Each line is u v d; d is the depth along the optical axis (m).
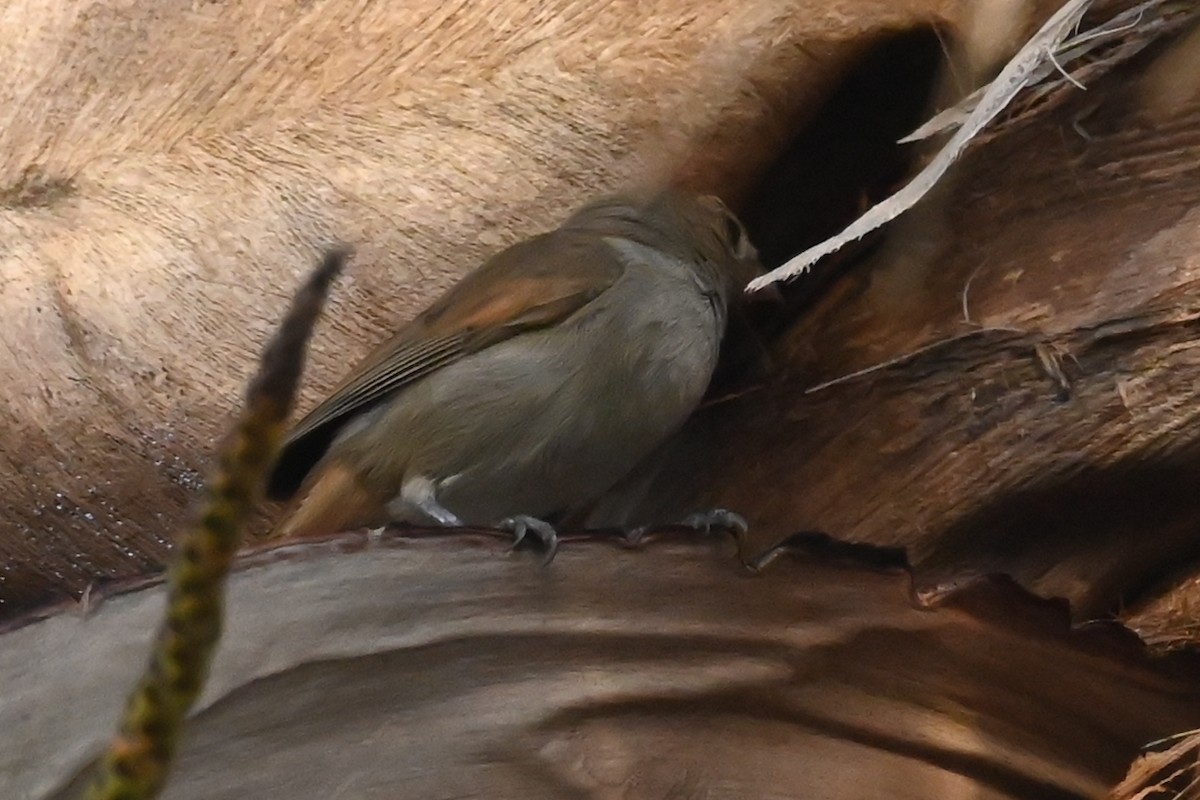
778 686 2.59
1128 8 2.62
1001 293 2.63
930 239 2.64
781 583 2.59
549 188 2.65
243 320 2.65
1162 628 2.65
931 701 2.59
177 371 2.66
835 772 2.59
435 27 2.63
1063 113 2.62
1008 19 2.62
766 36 2.63
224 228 2.65
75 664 2.57
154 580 2.58
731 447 2.66
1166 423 2.63
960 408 2.64
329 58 2.63
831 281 2.65
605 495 2.67
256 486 1.10
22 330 2.65
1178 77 2.61
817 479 2.65
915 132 2.62
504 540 2.59
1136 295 2.62
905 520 2.65
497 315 2.65
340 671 2.58
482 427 2.65
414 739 2.58
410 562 2.58
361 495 2.65
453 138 2.64
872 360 2.64
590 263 2.66
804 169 2.65
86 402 2.66
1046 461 2.64
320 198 2.65
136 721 1.07
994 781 2.59
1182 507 2.64
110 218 2.65
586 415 2.65
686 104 2.64
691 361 2.65
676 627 2.59
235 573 2.58
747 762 2.59
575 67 2.63
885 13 2.62
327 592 2.58
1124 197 2.62
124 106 2.64
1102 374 2.63
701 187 2.66
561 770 2.59
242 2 2.63
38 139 2.64
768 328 2.66
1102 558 2.65
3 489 2.67
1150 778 2.59
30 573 2.67
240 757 2.58
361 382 2.66
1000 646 2.59
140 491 2.67
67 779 2.57
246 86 2.64
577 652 2.59
